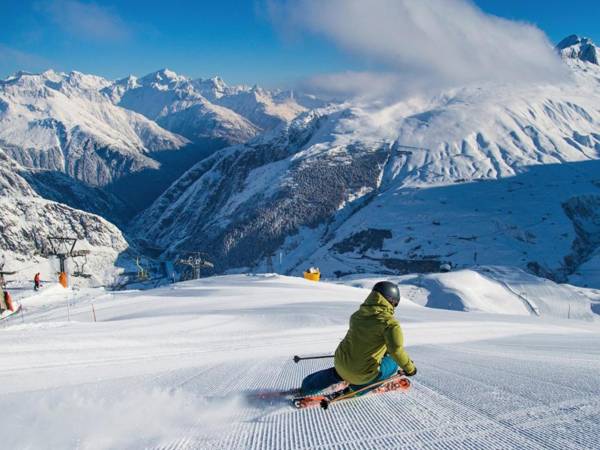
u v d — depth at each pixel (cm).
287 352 996
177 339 1216
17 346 962
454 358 819
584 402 450
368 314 494
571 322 2594
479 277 10262
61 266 5953
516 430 380
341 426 415
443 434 380
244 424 428
